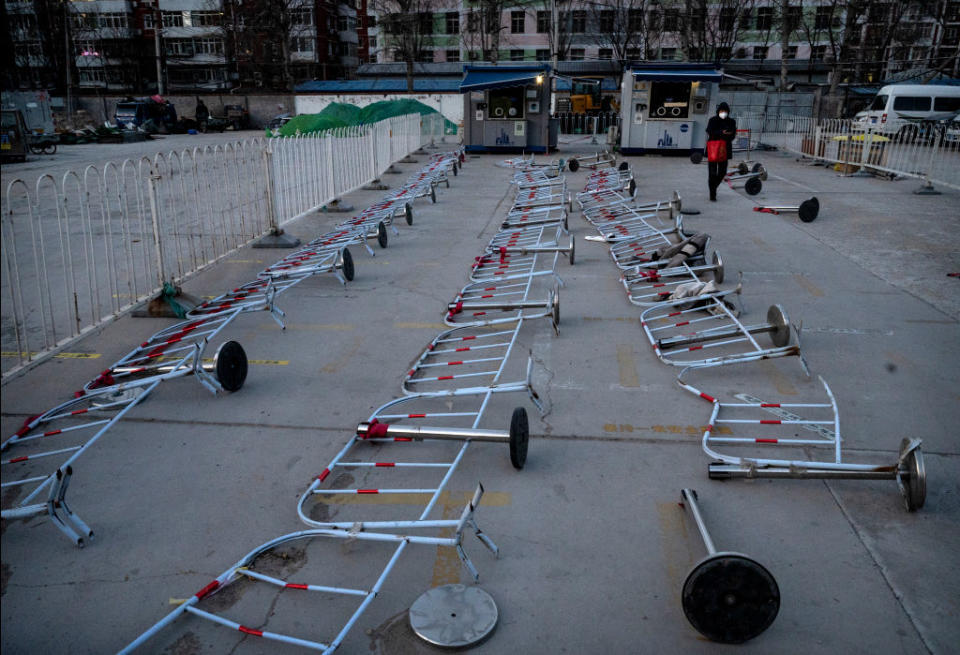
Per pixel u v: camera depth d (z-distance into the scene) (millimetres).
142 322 6383
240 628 2594
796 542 3184
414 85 50688
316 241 9508
